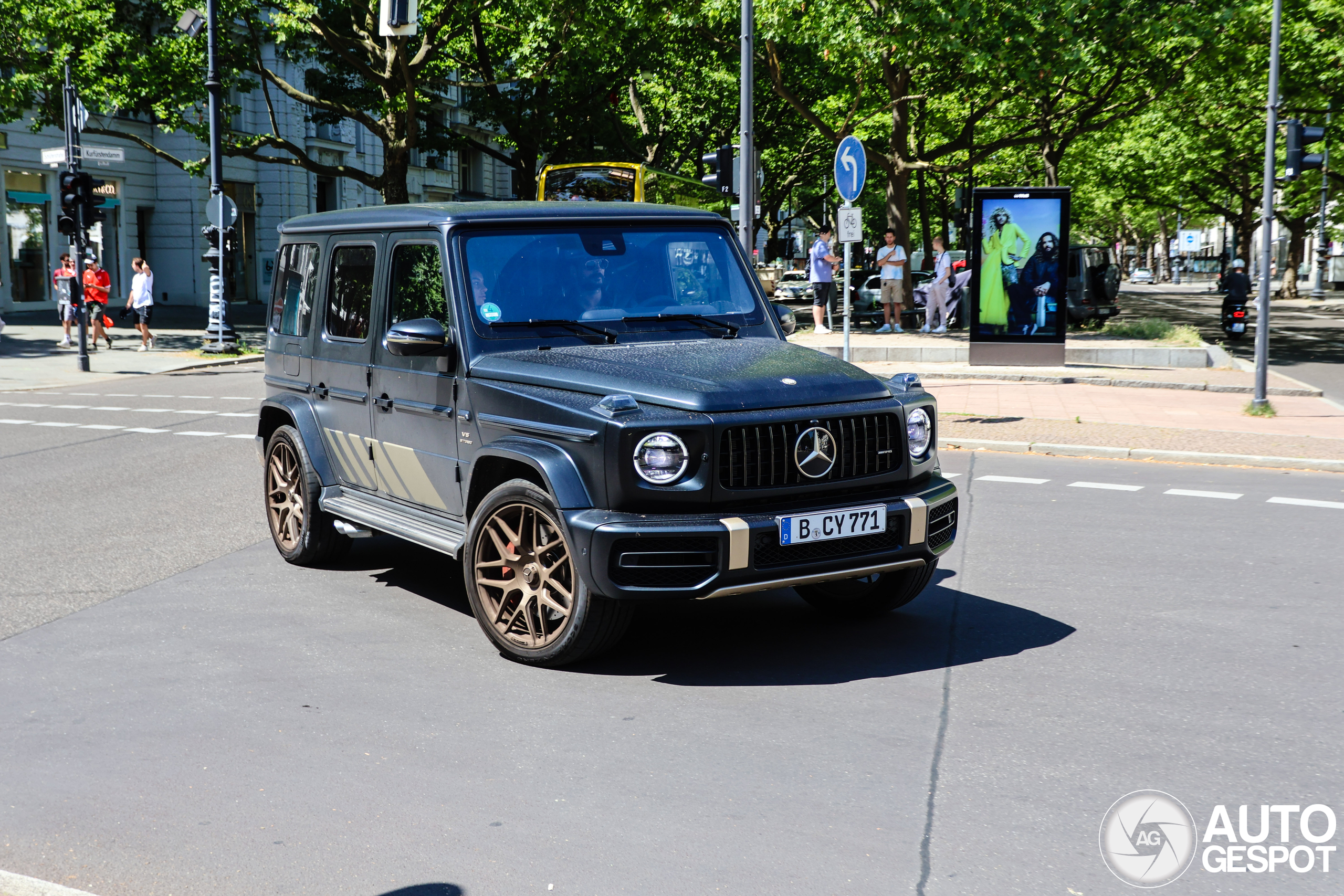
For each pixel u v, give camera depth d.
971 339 19.22
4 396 18.41
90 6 25.94
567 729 4.73
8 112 27.73
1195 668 5.45
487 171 62.00
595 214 6.36
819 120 28.03
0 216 34.34
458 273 5.96
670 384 5.21
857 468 5.38
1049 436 12.89
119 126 39.31
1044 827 3.84
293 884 3.52
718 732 4.68
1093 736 4.62
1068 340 22.94
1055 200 18.69
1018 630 6.08
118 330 31.91
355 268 6.89
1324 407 15.43
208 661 5.66
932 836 3.78
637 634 6.07
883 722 4.79
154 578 7.30
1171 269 96.81
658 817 3.94
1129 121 38.66
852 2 22.47
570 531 5.13
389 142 27.98
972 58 21.73
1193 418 14.38
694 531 4.96
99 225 38.81
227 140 28.33
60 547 8.20
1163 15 22.84
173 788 4.21
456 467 5.95
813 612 6.46
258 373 22.45
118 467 11.77
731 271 6.57
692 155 41.22
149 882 3.55
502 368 5.65
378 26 27.20
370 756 4.47
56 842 3.81
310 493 7.27
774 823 3.88
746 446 5.11
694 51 32.88
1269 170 14.73
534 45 28.22
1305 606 6.52
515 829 3.86
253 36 28.30
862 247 57.66
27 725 4.86
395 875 3.57
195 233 41.91
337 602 6.72
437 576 7.34
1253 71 29.89
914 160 34.25
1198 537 8.30
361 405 6.78
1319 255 54.03
